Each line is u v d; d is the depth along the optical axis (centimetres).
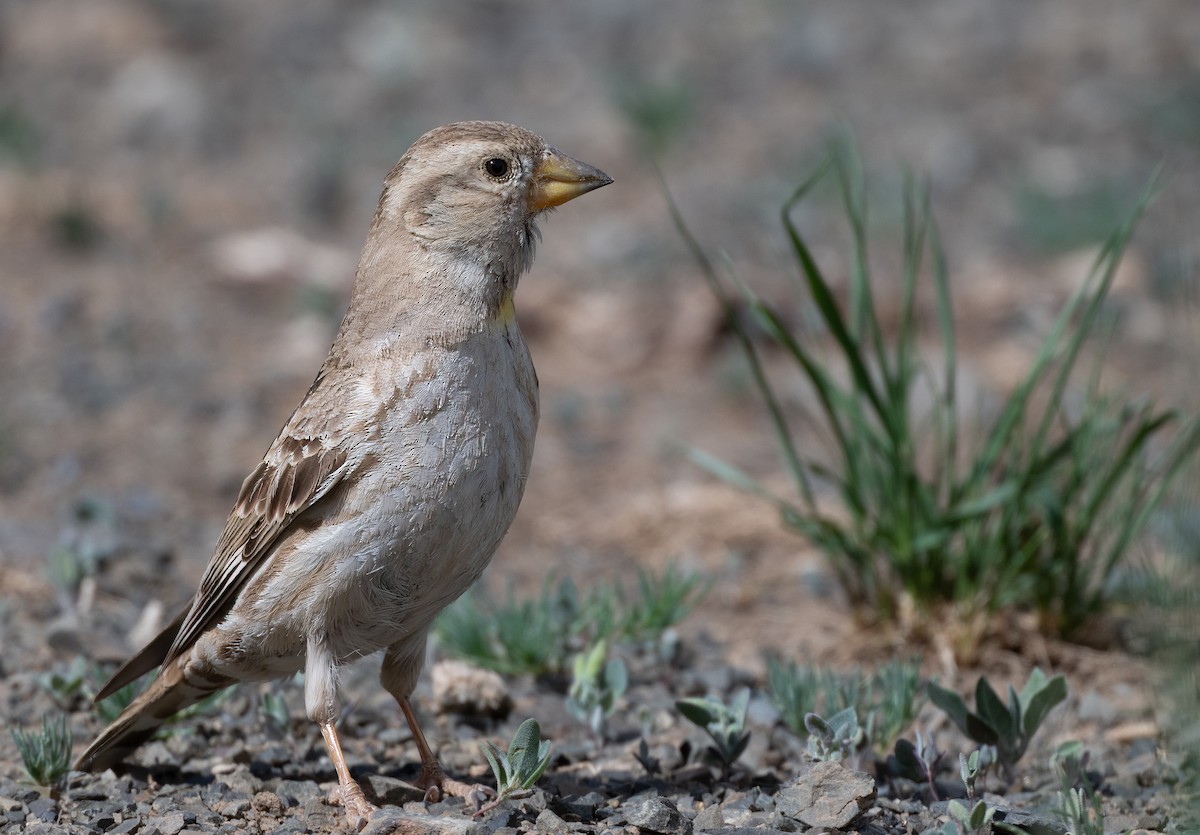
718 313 1734
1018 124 2384
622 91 2484
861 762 776
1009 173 2214
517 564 1239
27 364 1662
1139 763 797
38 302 1816
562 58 2844
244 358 1719
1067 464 1024
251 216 2148
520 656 964
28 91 2627
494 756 718
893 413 973
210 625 756
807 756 740
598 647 889
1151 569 938
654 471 1438
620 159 2362
